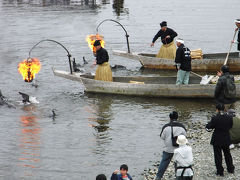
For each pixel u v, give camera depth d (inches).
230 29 3334.2
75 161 1416.1
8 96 2044.8
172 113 1219.2
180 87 1987.0
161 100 1996.8
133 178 1298.0
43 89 2162.9
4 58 2667.3
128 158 1432.1
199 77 2073.1
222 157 1376.7
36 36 3206.2
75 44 2989.7
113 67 2506.2
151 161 1408.7
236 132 1382.9
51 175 1332.4
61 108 1898.4
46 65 2546.8
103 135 1611.7
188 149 1132.5
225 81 1646.2
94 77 2208.4
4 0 5044.3
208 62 2391.7
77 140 1572.3
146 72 2445.9
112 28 3457.2
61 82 2278.5
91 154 1462.8
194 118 1747.0
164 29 2471.7
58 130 1662.2
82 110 1871.3
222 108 1237.7
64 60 2642.7
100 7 4453.7
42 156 1451.8
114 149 1498.5
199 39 3063.5
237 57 2512.3
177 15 3951.8
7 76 2336.4
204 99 1989.4
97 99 2023.9
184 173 1126.4
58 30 3395.7
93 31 3353.8
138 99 2017.7
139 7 4429.1
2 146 1529.3
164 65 2481.5
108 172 1341.0
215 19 3720.5
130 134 1616.6
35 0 5012.3
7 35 3233.3
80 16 3969.0
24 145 1535.4
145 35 3223.4
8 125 1710.1
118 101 1990.7
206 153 1414.9
